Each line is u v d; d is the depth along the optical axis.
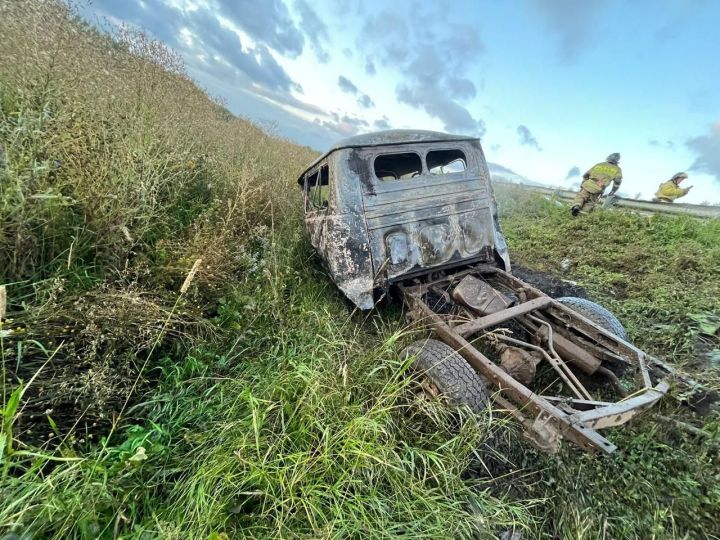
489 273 3.57
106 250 2.47
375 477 1.75
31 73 2.71
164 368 2.18
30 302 2.03
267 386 2.07
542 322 2.91
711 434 2.16
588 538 1.74
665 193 8.48
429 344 2.50
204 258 2.64
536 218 8.15
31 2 2.94
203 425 1.90
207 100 6.34
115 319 2.00
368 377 2.27
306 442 1.80
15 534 1.19
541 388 2.75
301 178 5.00
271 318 2.90
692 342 3.28
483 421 2.10
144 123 3.40
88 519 1.31
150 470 1.61
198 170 3.88
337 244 3.14
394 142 3.36
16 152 2.20
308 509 1.54
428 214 3.34
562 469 2.05
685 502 1.87
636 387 2.42
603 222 6.71
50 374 1.78
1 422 1.49
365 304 3.06
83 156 2.51
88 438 1.73
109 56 3.88
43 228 2.24
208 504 1.47
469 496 1.85
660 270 4.90
